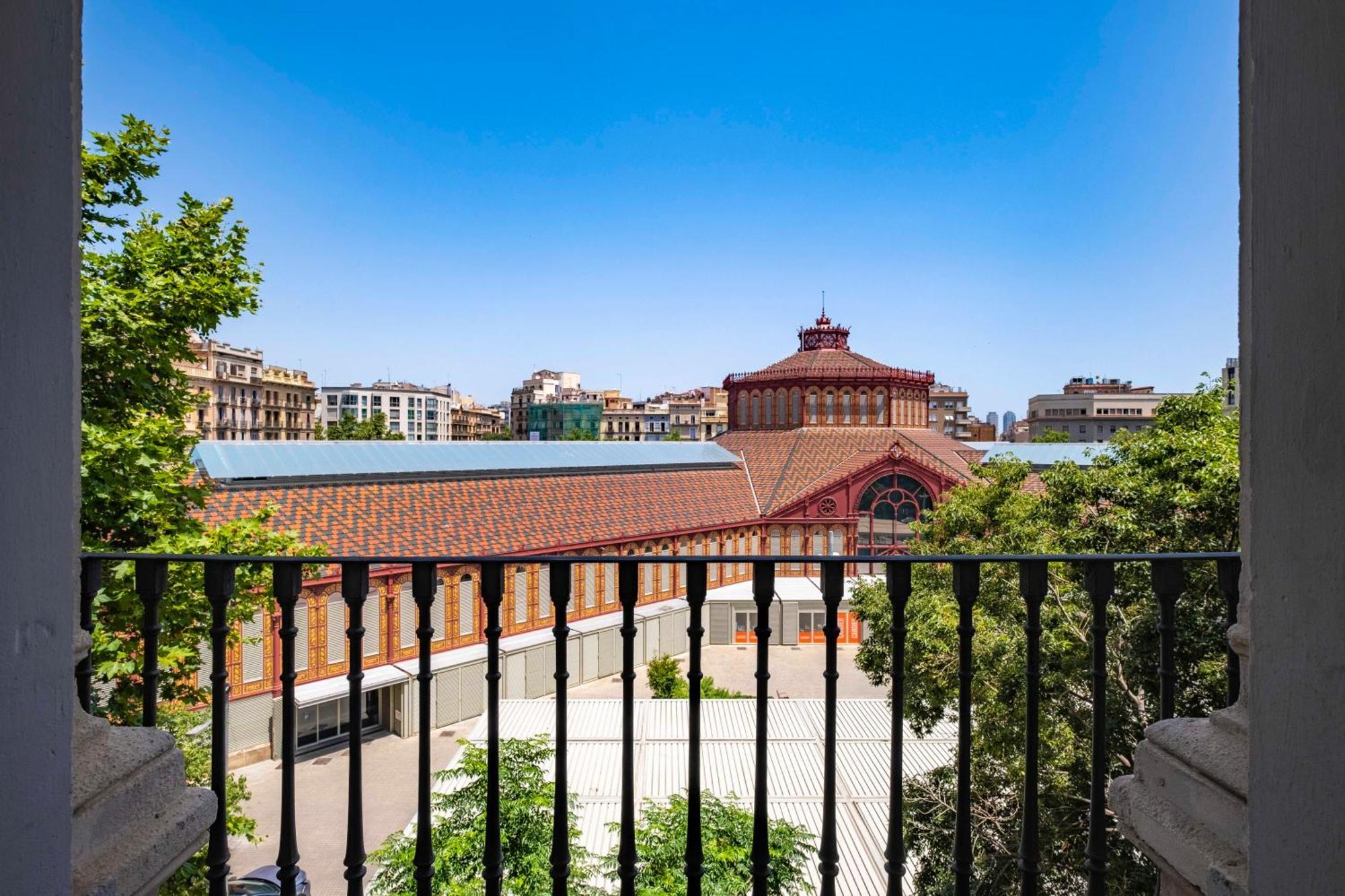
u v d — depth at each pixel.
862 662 16.98
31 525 1.58
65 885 1.62
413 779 20.61
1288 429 1.51
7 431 1.54
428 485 27.73
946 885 11.75
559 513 29.92
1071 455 45.00
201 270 12.05
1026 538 15.70
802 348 50.69
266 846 17.39
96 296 10.41
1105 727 2.82
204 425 88.56
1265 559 1.57
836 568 2.87
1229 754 1.96
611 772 16.16
